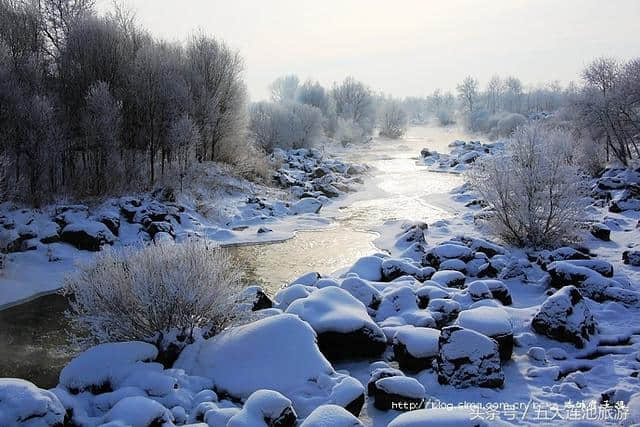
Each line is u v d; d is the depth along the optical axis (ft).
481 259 48.21
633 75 114.42
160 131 89.71
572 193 54.90
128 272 30.58
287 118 170.30
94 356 26.27
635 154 122.62
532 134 57.62
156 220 72.02
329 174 123.34
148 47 95.91
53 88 82.89
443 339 27.40
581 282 40.34
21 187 69.97
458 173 142.61
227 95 112.78
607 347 30.63
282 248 67.31
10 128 68.90
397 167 160.76
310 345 27.43
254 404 21.89
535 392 25.50
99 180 78.28
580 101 118.52
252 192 99.14
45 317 43.34
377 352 31.37
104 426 20.29
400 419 20.10
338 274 51.37
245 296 35.37
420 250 57.16
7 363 33.71
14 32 85.35
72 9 98.58
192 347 28.63
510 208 57.47
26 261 55.83
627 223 67.41
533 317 33.42
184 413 23.07
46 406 20.34
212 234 72.69
